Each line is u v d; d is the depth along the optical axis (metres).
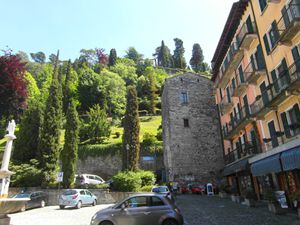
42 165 30.14
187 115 38.69
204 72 105.62
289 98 17.36
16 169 28.77
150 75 86.94
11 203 11.72
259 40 21.31
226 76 29.77
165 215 9.73
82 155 42.84
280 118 18.81
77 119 30.58
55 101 33.38
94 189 26.45
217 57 32.62
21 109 40.38
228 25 27.23
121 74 91.31
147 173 30.67
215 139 38.22
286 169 14.19
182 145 36.91
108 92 73.88
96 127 49.34
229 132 29.05
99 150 43.41
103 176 42.09
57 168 30.72
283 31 16.17
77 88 73.62
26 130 33.94
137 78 92.31
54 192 25.44
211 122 39.06
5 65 38.62
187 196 29.20
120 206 10.05
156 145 45.59
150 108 75.69
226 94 31.67
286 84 17.27
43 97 68.81
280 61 18.33
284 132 17.97
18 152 32.88
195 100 39.81
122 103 75.19
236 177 29.08
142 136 50.31
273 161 15.58
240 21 25.44
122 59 111.62
